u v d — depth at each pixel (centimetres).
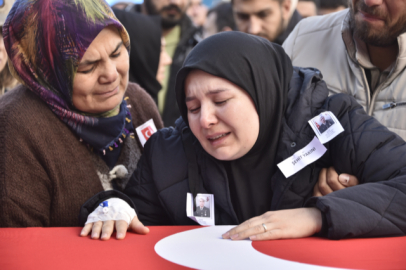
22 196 147
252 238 115
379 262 92
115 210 130
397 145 138
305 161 141
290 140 145
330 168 148
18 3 162
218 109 136
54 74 160
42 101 165
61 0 156
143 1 367
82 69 158
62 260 98
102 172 175
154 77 295
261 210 150
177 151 158
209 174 150
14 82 236
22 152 151
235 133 138
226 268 90
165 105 346
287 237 117
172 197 151
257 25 298
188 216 143
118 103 173
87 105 166
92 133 169
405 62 170
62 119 165
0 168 147
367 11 163
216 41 142
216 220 150
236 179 150
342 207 116
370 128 142
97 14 157
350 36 183
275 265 91
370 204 119
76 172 163
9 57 164
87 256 101
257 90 139
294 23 341
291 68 157
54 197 158
